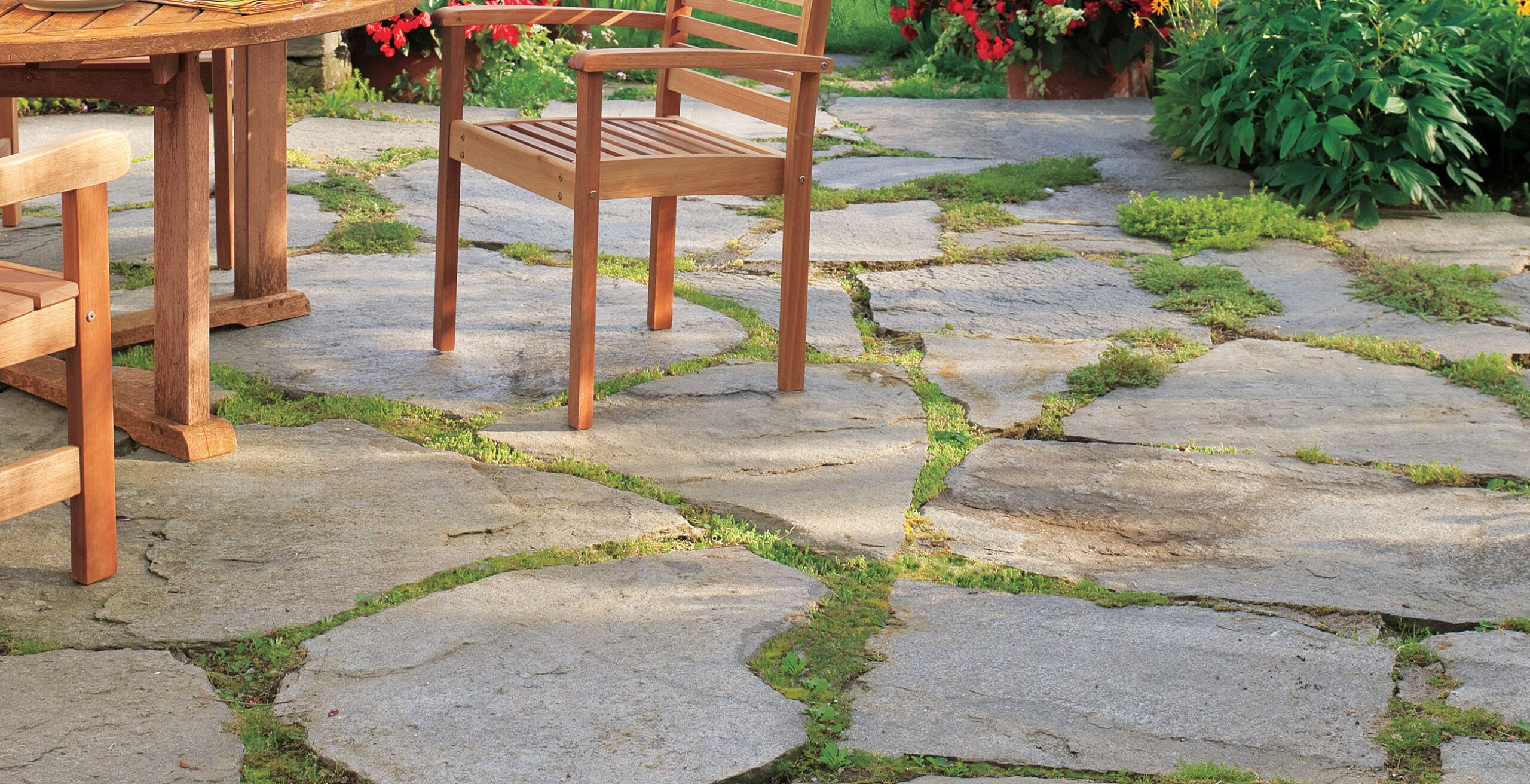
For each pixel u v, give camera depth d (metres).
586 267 2.72
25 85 2.55
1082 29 7.11
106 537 2.14
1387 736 1.82
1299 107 4.82
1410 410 3.03
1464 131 4.72
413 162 5.26
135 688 1.86
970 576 2.26
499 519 2.41
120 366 3.03
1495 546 2.38
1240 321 3.63
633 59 2.59
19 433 2.71
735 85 3.14
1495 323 3.60
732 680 1.92
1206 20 5.62
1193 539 2.42
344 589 2.15
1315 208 4.74
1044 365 3.31
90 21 2.26
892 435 2.86
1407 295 3.80
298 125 5.84
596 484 2.57
